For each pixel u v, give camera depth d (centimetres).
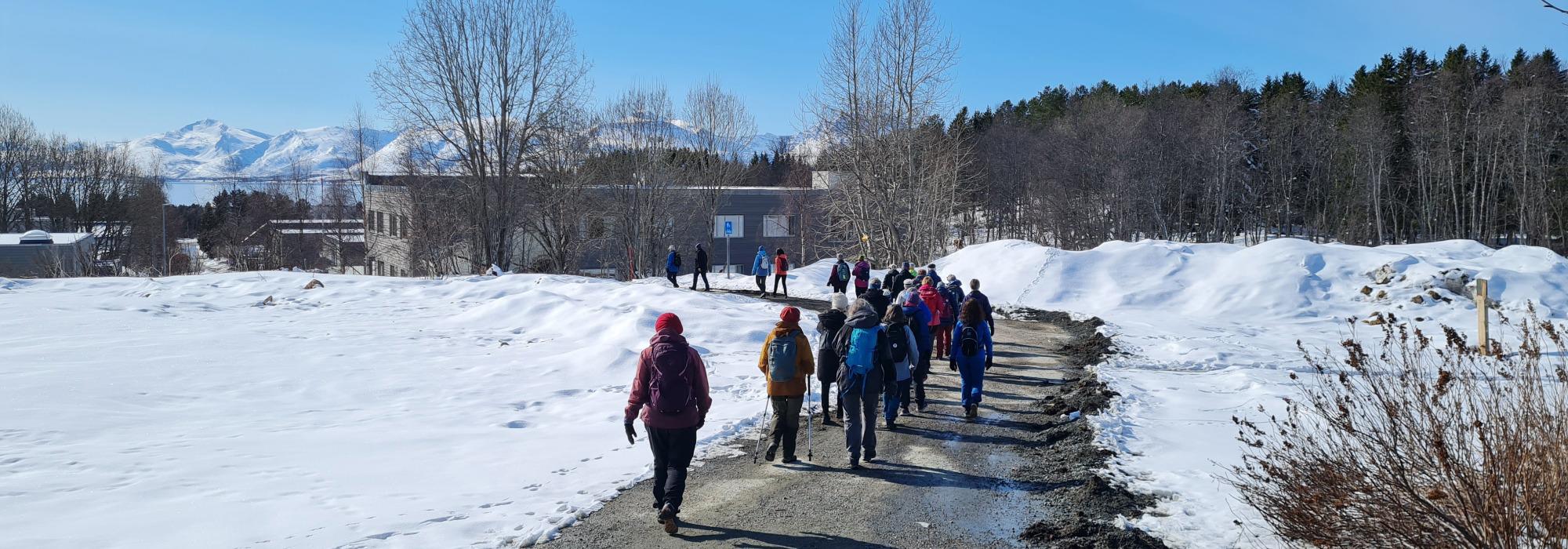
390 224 5119
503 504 669
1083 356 1514
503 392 1180
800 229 5594
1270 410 964
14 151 7244
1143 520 612
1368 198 5725
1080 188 6156
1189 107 6359
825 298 2588
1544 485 417
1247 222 6594
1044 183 6394
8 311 1888
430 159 3975
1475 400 500
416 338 1638
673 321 641
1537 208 5066
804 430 946
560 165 4153
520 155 3828
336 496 684
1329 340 1727
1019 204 7062
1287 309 2152
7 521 609
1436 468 458
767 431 932
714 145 5088
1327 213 6225
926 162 3822
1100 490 680
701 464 799
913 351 958
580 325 1705
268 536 582
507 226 3897
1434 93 5659
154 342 1520
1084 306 2339
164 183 8725
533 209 4206
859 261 2367
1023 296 2469
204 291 2267
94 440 879
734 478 754
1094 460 783
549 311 1839
